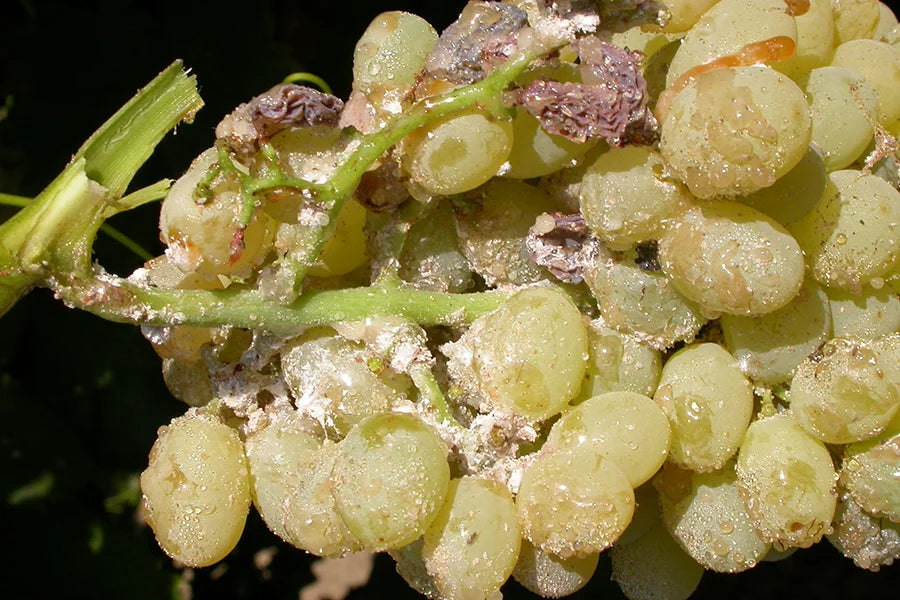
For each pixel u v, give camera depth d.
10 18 0.52
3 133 0.52
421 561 0.33
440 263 0.34
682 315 0.33
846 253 0.33
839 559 0.67
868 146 0.34
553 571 0.34
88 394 0.54
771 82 0.31
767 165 0.31
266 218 0.33
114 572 0.53
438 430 0.32
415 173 0.33
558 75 0.33
